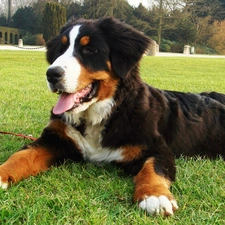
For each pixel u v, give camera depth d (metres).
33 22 13.10
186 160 1.16
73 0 13.03
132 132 1.05
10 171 0.95
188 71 4.77
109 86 1.08
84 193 0.91
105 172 1.04
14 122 1.49
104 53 1.07
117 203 0.88
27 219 0.79
